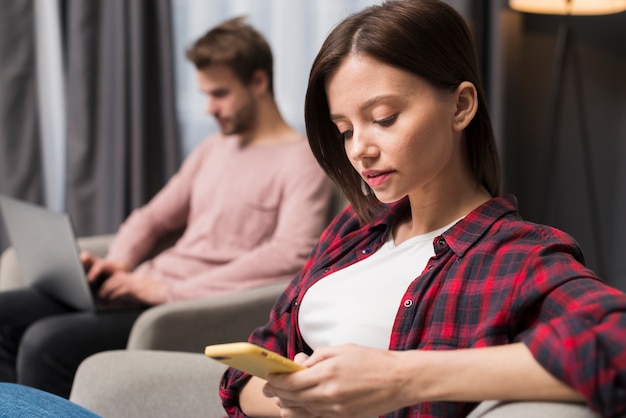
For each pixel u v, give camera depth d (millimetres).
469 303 1119
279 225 2217
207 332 1860
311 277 1344
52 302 2305
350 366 1005
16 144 3494
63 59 3521
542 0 2895
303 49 3389
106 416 1475
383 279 1254
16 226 2271
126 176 3416
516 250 1110
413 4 1159
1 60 3451
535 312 1057
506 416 957
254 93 2344
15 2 3439
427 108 1138
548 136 2996
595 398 905
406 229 1306
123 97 3371
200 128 3514
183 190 2557
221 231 2348
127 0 3340
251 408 1323
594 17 3121
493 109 3010
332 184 2232
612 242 3211
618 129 3148
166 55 3359
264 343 1383
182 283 2182
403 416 1132
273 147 2336
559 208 3234
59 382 2004
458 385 984
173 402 1498
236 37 2305
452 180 1237
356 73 1140
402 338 1173
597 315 958
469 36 1207
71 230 2012
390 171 1151
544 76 3174
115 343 2055
